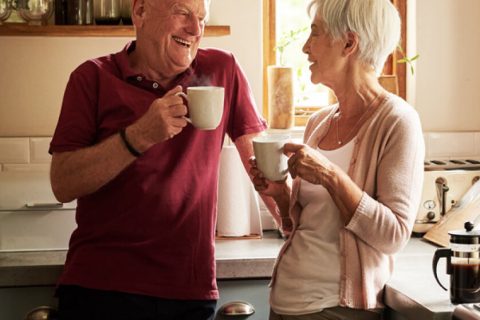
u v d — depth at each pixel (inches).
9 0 114.0
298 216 89.1
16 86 119.6
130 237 89.1
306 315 84.9
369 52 84.9
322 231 85.6
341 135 87.7
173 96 79.7
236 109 97.5
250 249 107.3
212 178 92.3
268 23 126.9
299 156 80.7
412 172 82.7
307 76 128.5
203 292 90.7
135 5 90.3
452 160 124.9
